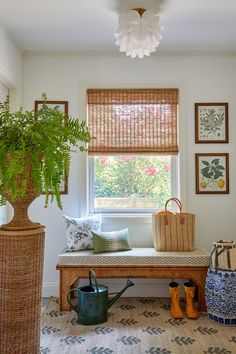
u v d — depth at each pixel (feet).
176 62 11.36
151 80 11.32
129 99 11.30
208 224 11.16
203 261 9.52
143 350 7.19
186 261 9.52
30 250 5.11
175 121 11.32
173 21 9.07
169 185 11.54
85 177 11.17
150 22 7.53
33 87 11.23
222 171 11.23
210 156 11.23
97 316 8.56
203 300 9.52
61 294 9.48
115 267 9.48
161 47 10.87
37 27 9.42
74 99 11.27
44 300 10.43
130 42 7.60
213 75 11.37
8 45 9.77
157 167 11.59
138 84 11.32
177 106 11.34
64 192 11.09
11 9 8.40
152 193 11.56
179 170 11.23
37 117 5.18
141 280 10.96
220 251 8.79
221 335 7.91
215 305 8.63
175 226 10.25
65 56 11.30
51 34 9.88
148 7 8.30
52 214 11.08
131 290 10.93
